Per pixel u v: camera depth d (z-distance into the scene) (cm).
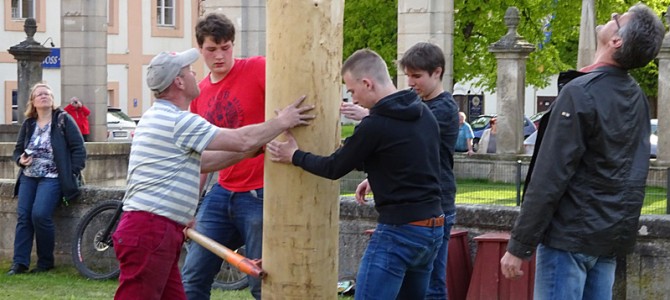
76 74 2981
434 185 689
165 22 5297
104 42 2991
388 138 668
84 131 2883
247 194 821
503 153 2505
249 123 825
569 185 631
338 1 628
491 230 1045
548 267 640
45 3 4781
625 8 3631
